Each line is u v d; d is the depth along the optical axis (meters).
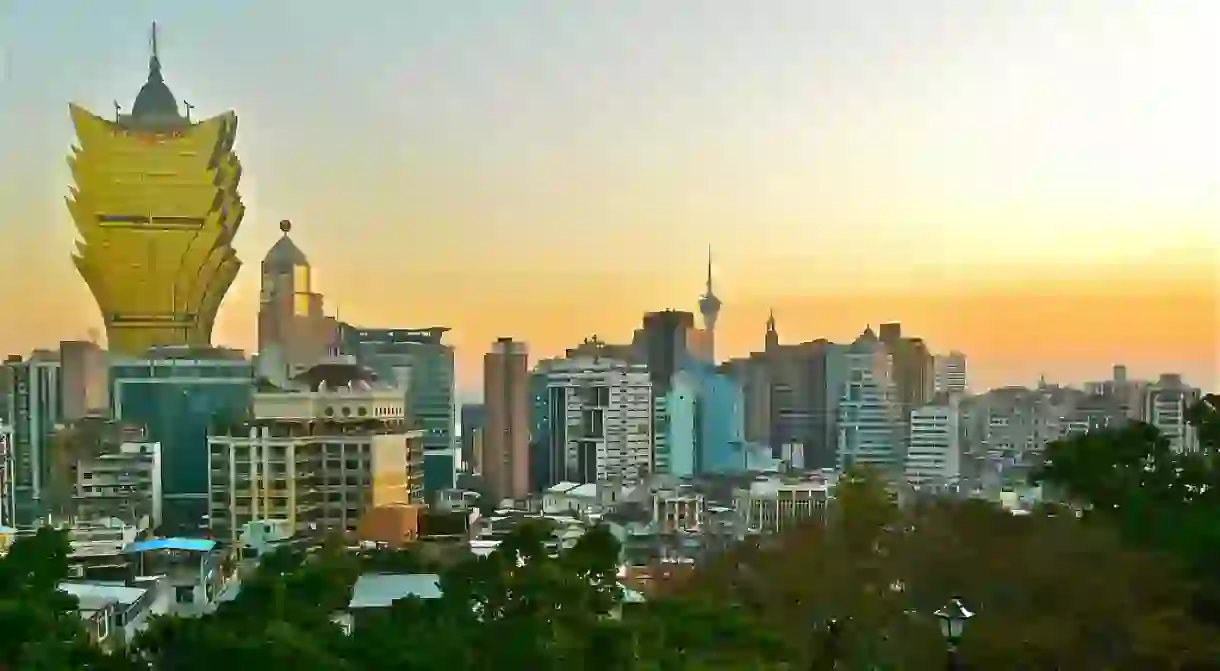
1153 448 89.62
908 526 89.94
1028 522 84.00
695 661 76.62
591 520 179.75
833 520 95.81
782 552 94.25
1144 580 74.50
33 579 90.31
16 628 73.75
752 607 90.25
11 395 199.25
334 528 171.88
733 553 106.19
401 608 87.31
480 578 91.38
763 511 166.62
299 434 179.62
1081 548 77.25
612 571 96.88
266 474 176.75
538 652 74.00
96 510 186.25
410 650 74.44
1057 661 74.38
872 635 84.56
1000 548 81.31
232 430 181.75
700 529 165.62
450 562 120.12
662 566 126.62
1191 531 76.44
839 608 87.62
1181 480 85.94
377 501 178.88
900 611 84.38
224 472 178.88
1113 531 79.06
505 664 73.75
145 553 148.88
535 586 87.38
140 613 125.06
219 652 72.31
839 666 84.88
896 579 86.38
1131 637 72.75
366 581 112.75
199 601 137.12
